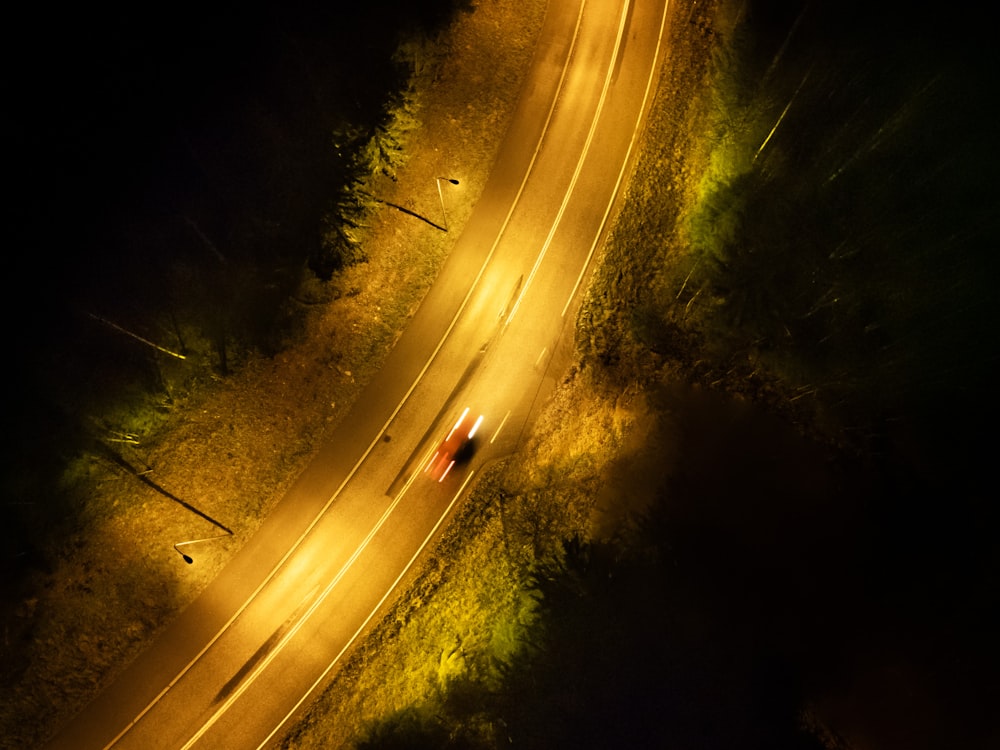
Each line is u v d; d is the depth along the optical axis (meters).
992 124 21.69
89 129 24.41
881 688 18.88
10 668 23.28
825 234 22.91
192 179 25.72
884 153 22.55
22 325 24.12
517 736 19.33
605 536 22.77
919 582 20.19
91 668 23.84
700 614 20.33
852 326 22.31
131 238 25.14
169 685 23.84
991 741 17.42
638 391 25.14
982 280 20.98
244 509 25.48
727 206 24.62
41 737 23.23
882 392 22.02
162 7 25.06
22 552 23.67
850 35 24.34
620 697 19.14
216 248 25.72
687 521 22.14
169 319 25.30
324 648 24.06
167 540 25.06
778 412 23.66
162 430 25.59
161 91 25.28
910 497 21.34
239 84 26.23
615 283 26.38
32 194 24.03
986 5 22.56
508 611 22.72
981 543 20.05
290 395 26.41
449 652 22.95
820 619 20.19
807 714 18.86
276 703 23.58
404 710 22.14
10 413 23.73
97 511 24.77
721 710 18.89
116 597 24.44
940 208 21.64
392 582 24.64
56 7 23.69
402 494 25.44
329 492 25.62
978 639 18.86
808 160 23.77
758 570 21.14
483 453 25.59
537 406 25.83
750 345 23.95
